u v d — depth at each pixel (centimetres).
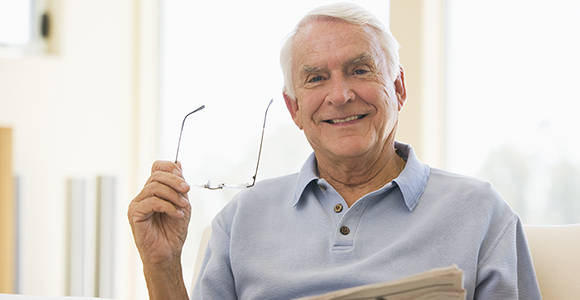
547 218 249
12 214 295
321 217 129
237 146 347
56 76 329
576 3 241
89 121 345
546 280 125
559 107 246
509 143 258
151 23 375
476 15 266
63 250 329
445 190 127
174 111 374
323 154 135
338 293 85
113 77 358
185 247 360
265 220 136
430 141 264
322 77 131
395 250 119
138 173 371
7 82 311
